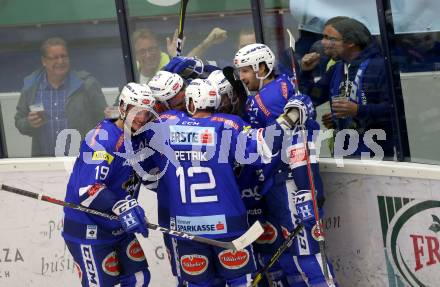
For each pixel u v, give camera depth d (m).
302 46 15.30
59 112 16.70
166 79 14.38
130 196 13.71
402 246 13.96
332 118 15.07
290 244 14.03
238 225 13.70
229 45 16.17
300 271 14.35
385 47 14.17
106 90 16.61
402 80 14.10
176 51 15.52
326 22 14.92
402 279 14.06
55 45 16.56
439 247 13.46
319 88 15.19
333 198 14.85
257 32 15.84
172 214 13.91
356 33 14.50
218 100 13.80
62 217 16.17
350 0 14.59
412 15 13.88
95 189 13.59
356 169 14.40
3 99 16.75
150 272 16.05
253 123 14.34
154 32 16.41
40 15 16.53
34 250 16.38
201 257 13.84
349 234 14.70
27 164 16.25
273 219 14.49
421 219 13.65
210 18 16.20
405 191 13.80
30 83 16.70
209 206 13.64
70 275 16.25
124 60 16.45
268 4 15.64
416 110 14.01
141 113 13.68
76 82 16.67
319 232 13.59
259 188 14.49
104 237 14.08
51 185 16.22
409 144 14.16
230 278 13.83
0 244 16.50
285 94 14.14
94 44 16.50
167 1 16.31
